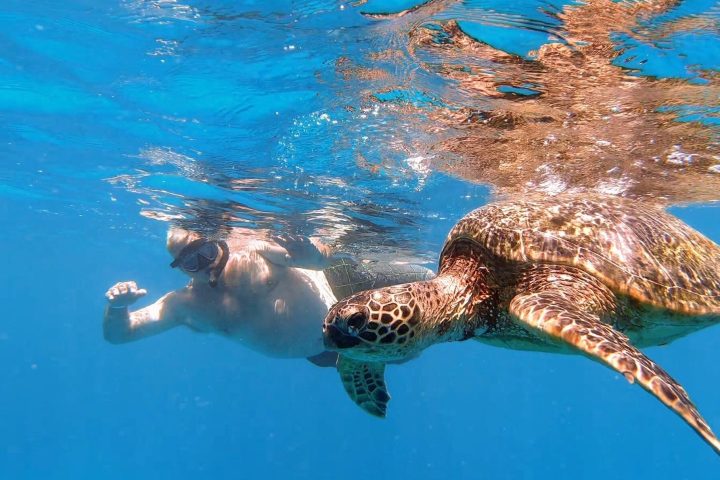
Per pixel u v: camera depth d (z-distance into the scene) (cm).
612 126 142
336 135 152
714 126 138
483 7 94
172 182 206
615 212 95
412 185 196
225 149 165
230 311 176
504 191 206
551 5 92
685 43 101
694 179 185
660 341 93
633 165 172
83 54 121
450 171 181
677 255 89
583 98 126
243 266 175
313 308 180
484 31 101
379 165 175
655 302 79
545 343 80
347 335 74
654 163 170
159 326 174
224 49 114
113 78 130
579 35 101
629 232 89
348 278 200
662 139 149
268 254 178
